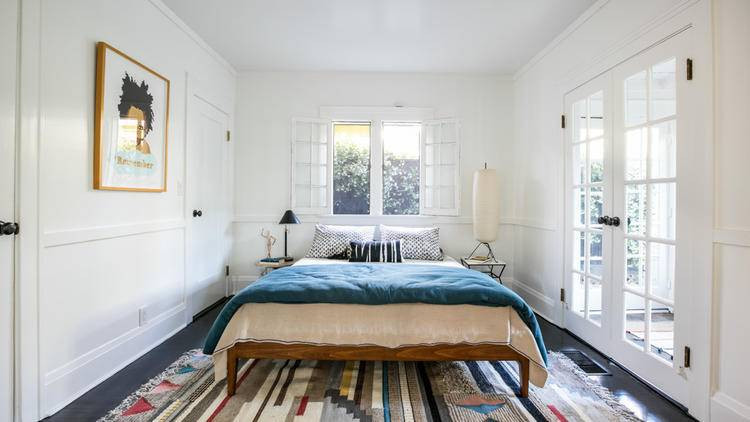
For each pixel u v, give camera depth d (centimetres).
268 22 279
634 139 212
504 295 188
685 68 172
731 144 151
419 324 187
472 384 193
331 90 386
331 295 189
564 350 245
